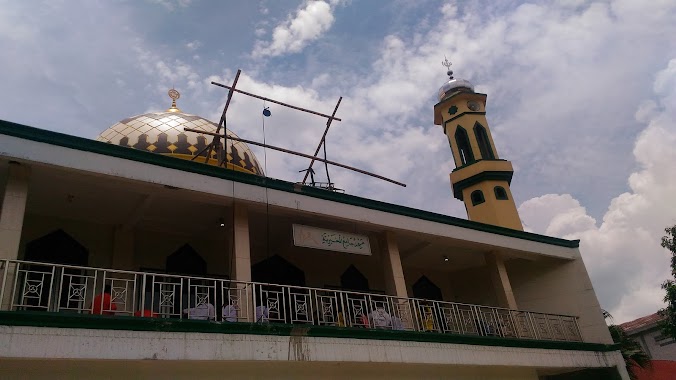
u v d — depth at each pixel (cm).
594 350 1491
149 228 1242
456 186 2222
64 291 1116
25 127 883
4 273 760
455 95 2369
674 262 1877
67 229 1162
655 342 2833
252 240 1347
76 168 910
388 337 1084
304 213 1173
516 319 1451
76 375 793
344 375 1050
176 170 1023
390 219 1316
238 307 981
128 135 1777
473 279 1814
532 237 1628
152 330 827
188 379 877
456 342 1195
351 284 1541
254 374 941
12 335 716
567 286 1692
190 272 1284
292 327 962
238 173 1095
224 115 1363
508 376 1359
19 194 861
